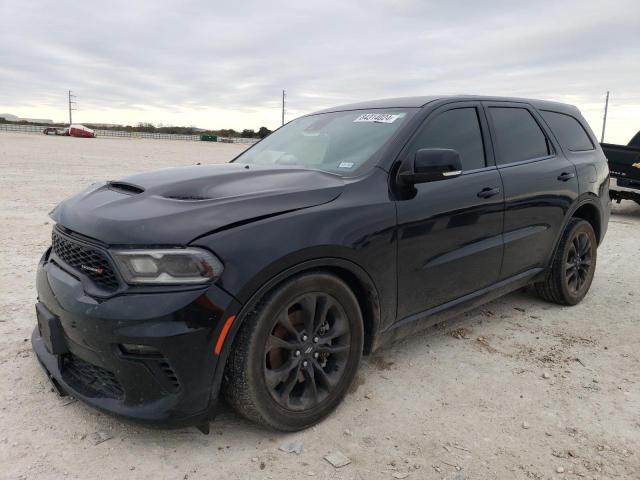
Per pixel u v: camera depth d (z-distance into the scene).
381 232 2.94
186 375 2.35
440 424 2.88
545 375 3.46
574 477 2.46
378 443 2.70
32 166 17.58
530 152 4.29
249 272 2.40
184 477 2.41
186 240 2.34
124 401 2.46
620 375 3.50
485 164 3.80
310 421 2.79
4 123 96.00
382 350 3.80
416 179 3.06
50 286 2.68
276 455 2.58
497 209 3.75
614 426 2.89
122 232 2.40
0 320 4.04
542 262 4.41
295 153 3.72
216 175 3.01
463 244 3.52
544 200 4.21
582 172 4.69
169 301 2.29
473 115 3.87
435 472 2.48
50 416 2.82
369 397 3.14
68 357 2.78
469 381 3.37
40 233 7.14
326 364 2.90
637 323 4.46
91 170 16.61
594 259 5.01
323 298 2.75
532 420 2.94
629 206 12.36
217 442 2.67
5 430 2.69
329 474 2.45
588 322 4.47
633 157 9.86
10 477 2.36
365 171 3.11
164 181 2.94
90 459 2.50
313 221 2.66
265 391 2.57
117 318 2.31
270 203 2.63
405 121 3.42
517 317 4.55
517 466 2.54
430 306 3.43
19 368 3.32
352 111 3.97
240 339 2.48
